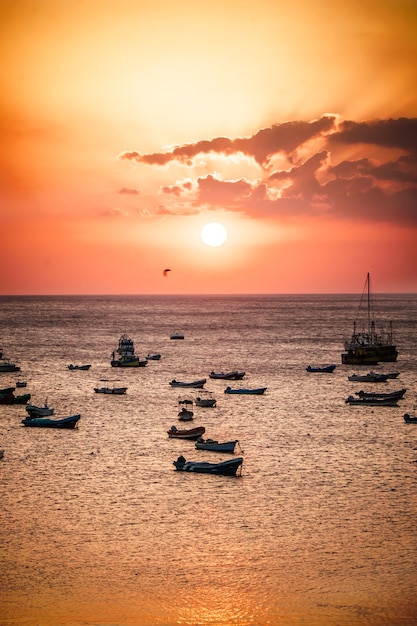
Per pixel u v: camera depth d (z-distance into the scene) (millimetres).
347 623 54688
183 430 106875
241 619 55250
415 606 56906
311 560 63969
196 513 74188
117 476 86625
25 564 62938
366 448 101000
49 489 81562
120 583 60000
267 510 75125
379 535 68938
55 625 54094
